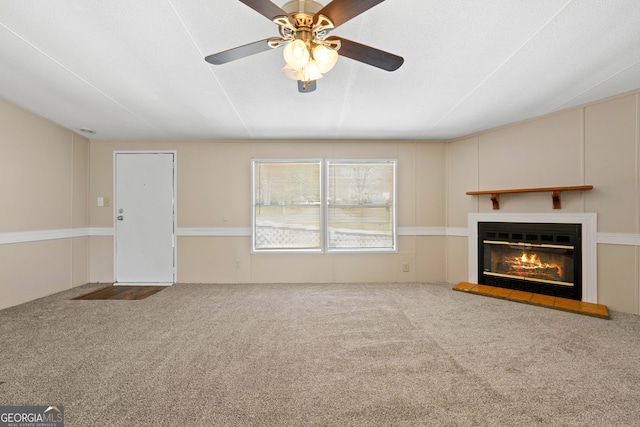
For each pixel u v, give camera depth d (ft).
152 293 12.97
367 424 4.95
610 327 8.85
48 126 12.37
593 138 10.52
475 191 13.62
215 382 6.13
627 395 5.68
